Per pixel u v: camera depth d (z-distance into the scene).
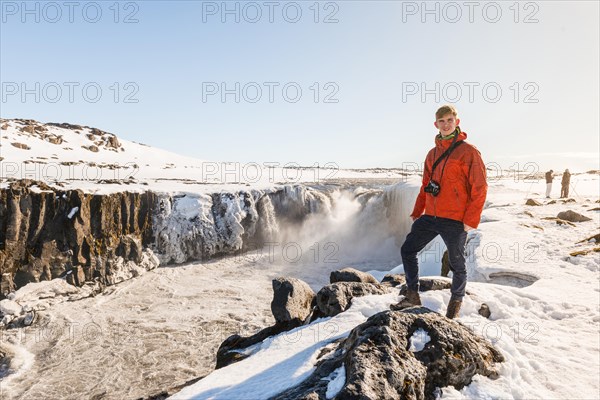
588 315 4.55
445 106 3.45
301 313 5.54
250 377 3.40
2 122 52.75
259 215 24.83
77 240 17.69
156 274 19.92
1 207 16.14
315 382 2.83
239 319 14.66
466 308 4.27
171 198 22.17
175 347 12.48
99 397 9.87
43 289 16.36
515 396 2.87
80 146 57.03
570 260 7.96
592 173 46.84
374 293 5.29
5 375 10.92
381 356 2.76
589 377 3.21
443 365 2.93
